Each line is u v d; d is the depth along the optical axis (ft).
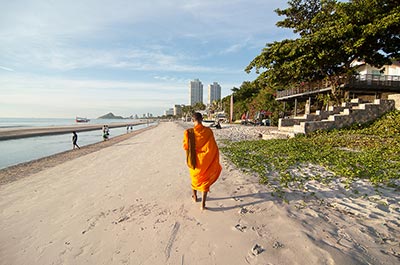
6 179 26.20
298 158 23.61
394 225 9.89
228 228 10.25
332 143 31.53
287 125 55.93
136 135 105.09
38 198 17.17
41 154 56.34
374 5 41.16
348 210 11.61
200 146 12.09
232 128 88.74
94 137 112.57
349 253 7.89
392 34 43.29
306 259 7.67
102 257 8.80
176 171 22.85
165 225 11.03
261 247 8.58
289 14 59.82
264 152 28.48
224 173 20.36
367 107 40.09
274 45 50.57
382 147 26.05
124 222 11.74
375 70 87.10
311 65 46.93
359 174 16.93
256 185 16.26
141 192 16.60
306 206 12.27
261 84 63.10
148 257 8.55
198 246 9.02
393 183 14.93
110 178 21.93
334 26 41.52
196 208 12.83
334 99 58.54
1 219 13.38
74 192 17.99
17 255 9.45
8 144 79.92
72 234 10.89
